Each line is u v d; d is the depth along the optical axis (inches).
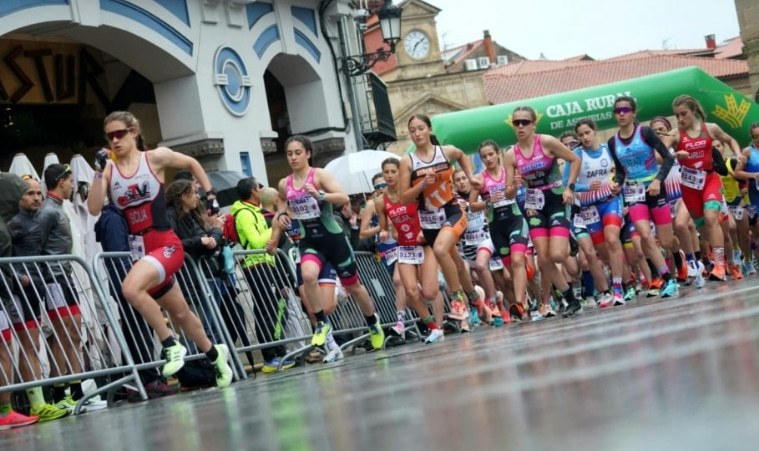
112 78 930.7
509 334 463.2
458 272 639.8
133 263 422.6
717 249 686.5
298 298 599.2
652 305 503.5
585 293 751.7
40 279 409.1
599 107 1032.2
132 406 370.9
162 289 416.5
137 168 408.8
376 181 735.1
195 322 428.8
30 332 403.9
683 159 690.8
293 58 1019.9
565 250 583.8
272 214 640.4
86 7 738.8
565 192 581.9
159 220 412.5
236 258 550.0
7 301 395.9
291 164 534.6
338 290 634.2
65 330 410.9
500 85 3875.5
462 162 567.5
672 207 712.4
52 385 414.0
